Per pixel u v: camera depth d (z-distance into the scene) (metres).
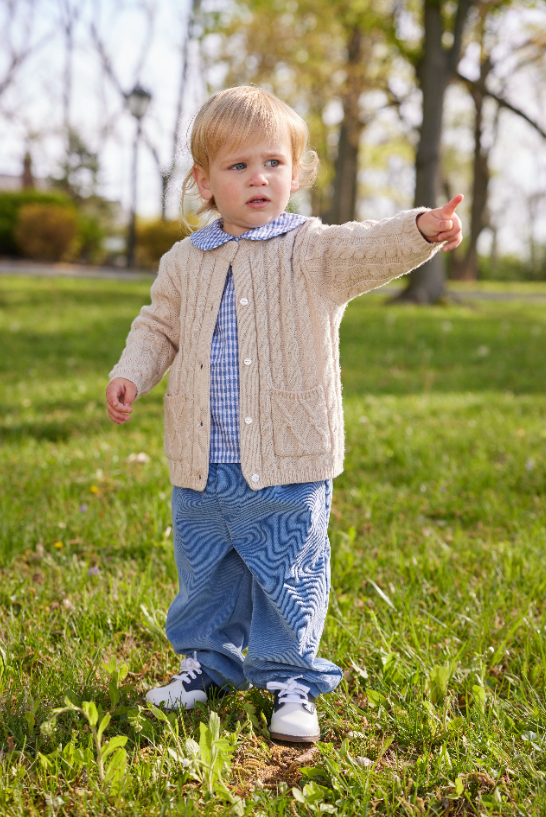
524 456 4.88
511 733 2.07
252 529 2.15
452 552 3.33
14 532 3.44
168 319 2.32
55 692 2.20
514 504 3.99
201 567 2.22
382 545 3.42
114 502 3.88
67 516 3.67
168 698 2.21
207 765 1.84
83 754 1.88
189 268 2.24
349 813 1.79
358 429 5.54
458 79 19.70
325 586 2.20
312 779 1.92
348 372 8.52
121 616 2.67
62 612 2.69
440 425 5.78
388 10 16.70
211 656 2.27
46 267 24.67
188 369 2.19
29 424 5.58
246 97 2.14
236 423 2.12
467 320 13.43
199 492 2.17
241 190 2.13
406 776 1.91
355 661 2.43
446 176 40.78
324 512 2.19
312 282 2.12
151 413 6.13
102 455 4.77
